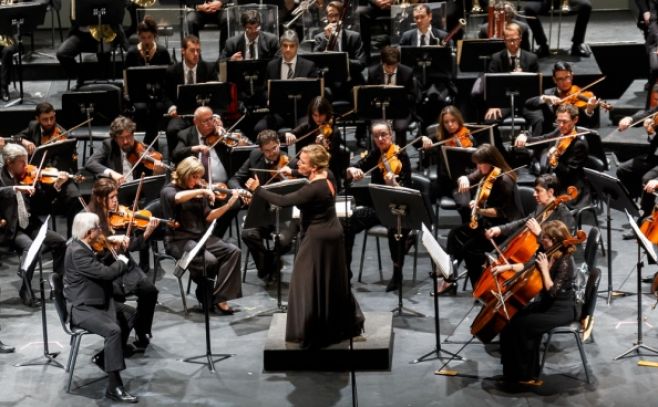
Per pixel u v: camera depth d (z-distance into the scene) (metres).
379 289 12.18
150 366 10.45
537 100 14.55
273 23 17.16
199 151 13.07
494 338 10.86
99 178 12.32
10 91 17.31
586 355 10.39
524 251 10.38
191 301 12.01
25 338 11.13
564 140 13.02
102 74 17.69
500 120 15.23
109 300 10.10
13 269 13.05
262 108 15.58
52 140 14.02
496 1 16.94
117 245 10.64
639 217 12.28
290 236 12.33
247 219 10.60
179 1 18.30
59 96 17.03
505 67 15.70
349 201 12.28
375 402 9.62
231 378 10.17
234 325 11.35
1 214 12.05
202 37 19.30
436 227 13.25
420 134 15.80
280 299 11.53
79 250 9.98
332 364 10.23
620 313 11.30
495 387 9.84
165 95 15.38
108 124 15.44
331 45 16.62
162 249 13.71
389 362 10.26
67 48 16.78
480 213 11.49
